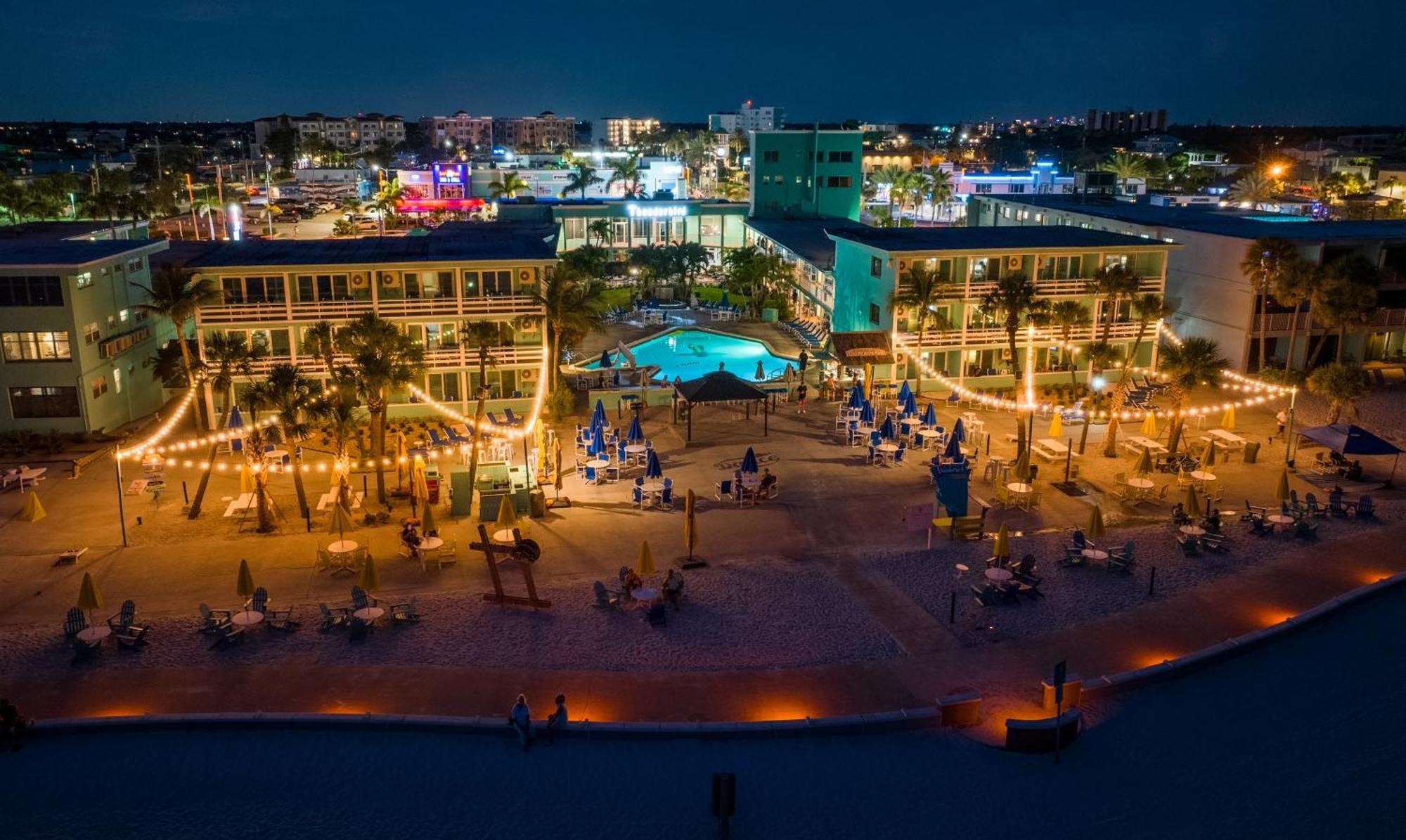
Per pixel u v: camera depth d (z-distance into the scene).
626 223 111.44
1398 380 59.06
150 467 41.38
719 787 18.92
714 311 85.06
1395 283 59.97
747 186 153.88
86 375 46.31
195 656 26.73
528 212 106.19
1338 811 20.47
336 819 20.05
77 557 33.06
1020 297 43.44
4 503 38.50
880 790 21.23
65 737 22.80
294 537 35.41
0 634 27.81
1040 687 25.44
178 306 42.66
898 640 27.91
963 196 157.62
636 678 25.69
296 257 50.91
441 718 23.22
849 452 45.94
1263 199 112.06
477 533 35.94
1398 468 43.97
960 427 41.47
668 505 38.44
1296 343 59.47
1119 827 19.95
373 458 43.12
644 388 54.22
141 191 157.12
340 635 28.05
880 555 34.16
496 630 28.44
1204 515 37.34
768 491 39.47
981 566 33.19
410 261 49.69
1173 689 25.55
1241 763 22.30
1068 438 47.97
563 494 39.91
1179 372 43.09
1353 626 28.84
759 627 28.66
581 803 20.66
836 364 58.75
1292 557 33.91
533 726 22.78
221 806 20.39
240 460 44.06
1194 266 62.94
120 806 20.34
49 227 70.25
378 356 38.81
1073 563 33.12
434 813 20.30
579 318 50.47
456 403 51.47
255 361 46.56
